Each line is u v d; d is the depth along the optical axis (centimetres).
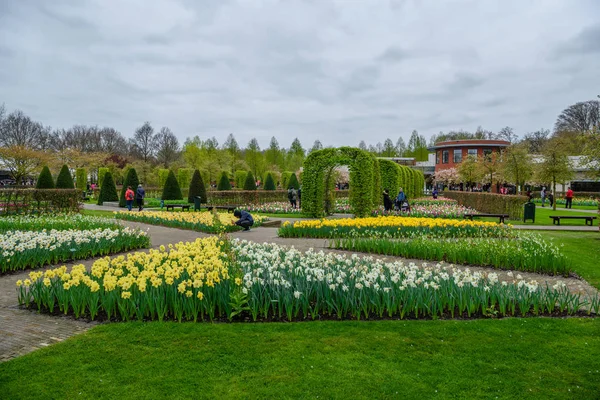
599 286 821
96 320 602
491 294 634
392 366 455
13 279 856
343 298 612
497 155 4825
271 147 8019
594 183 5594
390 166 2942
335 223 1445
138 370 445
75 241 1050
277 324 575
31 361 462
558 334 542
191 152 6056
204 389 409
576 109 7138
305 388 411
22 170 4084
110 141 8206
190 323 578
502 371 446
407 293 623
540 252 951
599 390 410
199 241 935
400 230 1385
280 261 757
